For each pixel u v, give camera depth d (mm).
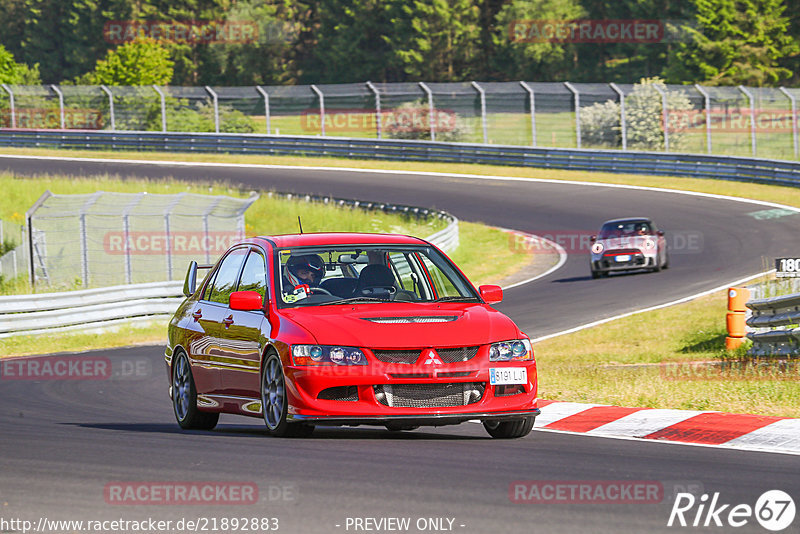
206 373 33875
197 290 36938
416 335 28750
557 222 145875
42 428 35062
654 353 61094
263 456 26484
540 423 35188
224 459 26156
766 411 35875
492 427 31375
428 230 135625
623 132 197500
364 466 24844
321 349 28531
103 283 101062
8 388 51531
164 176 186250
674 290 91875
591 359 60094
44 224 113125
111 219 115125
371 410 28156
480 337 29203
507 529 18656
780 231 124750
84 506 21094
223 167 199625
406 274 34188
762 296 65688
